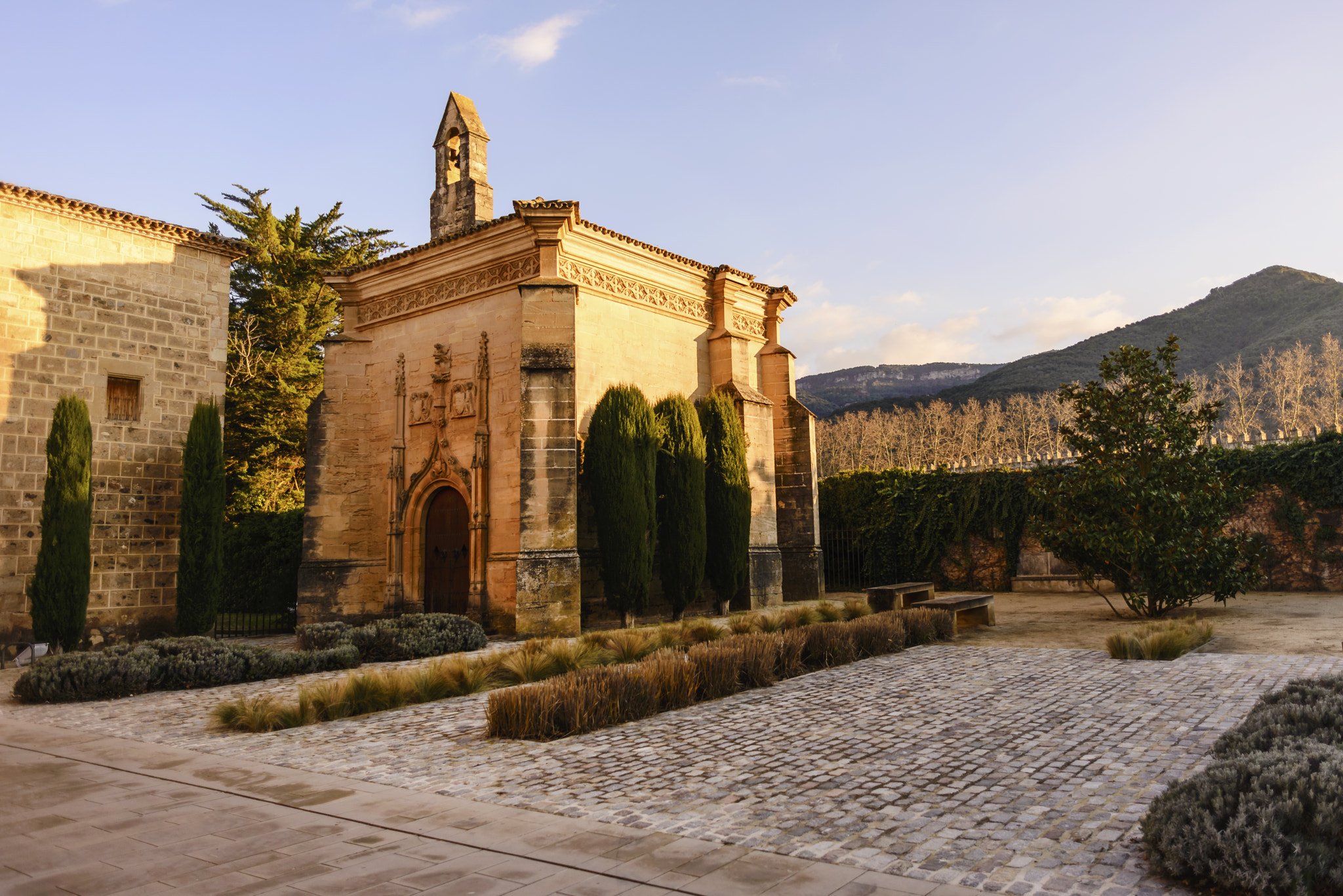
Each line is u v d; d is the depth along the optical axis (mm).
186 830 5633
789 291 26453
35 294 18141
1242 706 8648
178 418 20359
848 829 5441
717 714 9719
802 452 25844
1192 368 127438
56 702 11789
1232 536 17625
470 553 20000
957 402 127000
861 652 13938
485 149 24953
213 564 19578
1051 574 26750
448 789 6711
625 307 21906
